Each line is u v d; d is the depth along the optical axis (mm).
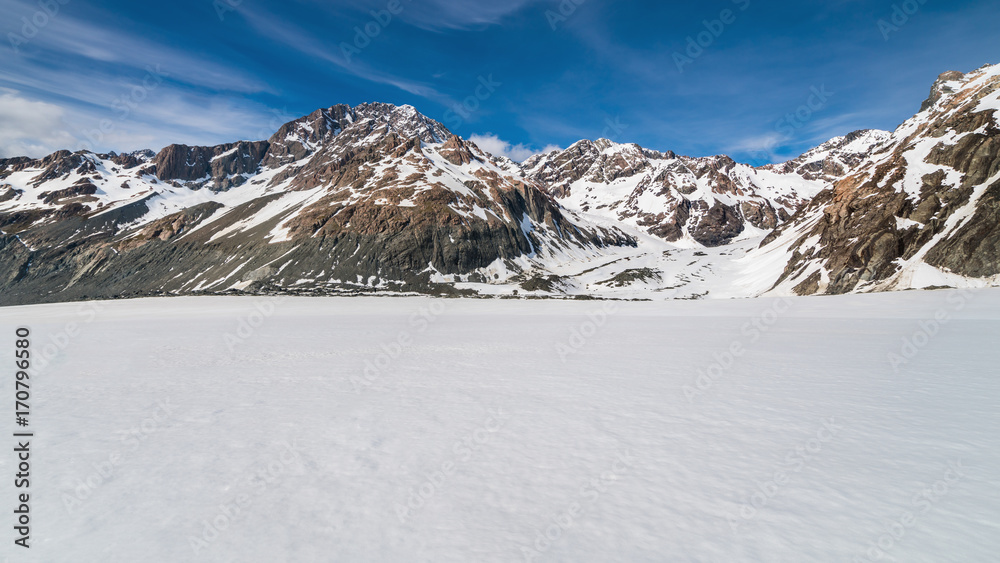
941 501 6492
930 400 12477
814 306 60438
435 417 11641
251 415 12102
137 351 27766
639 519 6227
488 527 6082
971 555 5129
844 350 23109
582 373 17922
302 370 19703
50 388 16188
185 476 7965
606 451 8930
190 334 38812
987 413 11031
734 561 5203
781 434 9781
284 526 6207
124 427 11125
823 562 5062
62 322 57625
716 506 6551
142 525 6285
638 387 15047
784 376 16531
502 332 37594
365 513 6539
